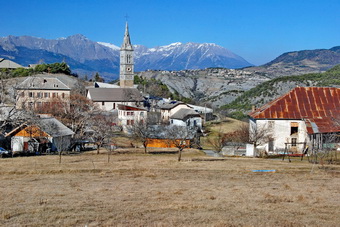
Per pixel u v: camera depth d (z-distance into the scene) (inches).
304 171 1456.7
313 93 2406.5
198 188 1106.7
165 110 4148.6
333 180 1283.2
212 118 4466.0
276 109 2310.5
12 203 897.5
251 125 2524.6
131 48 6102.4
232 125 3986.2
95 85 6151.6
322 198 976.3
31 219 775.7
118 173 1369.3
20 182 1194.0
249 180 1266.0
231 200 944.3
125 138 3051.2
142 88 6279.5
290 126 2267.5
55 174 1355.8
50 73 6668.3
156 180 1244.5
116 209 849.5
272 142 2272.4
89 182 1202.0
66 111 3353.8
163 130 2758.4
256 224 747.4
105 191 1048.2
